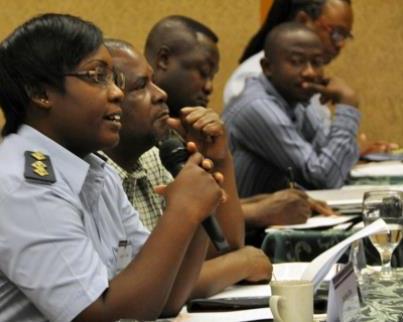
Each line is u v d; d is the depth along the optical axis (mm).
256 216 8305
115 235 5242
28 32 4770
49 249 4500
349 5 11672
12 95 4773
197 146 6262
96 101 4754
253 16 14719
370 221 6105
